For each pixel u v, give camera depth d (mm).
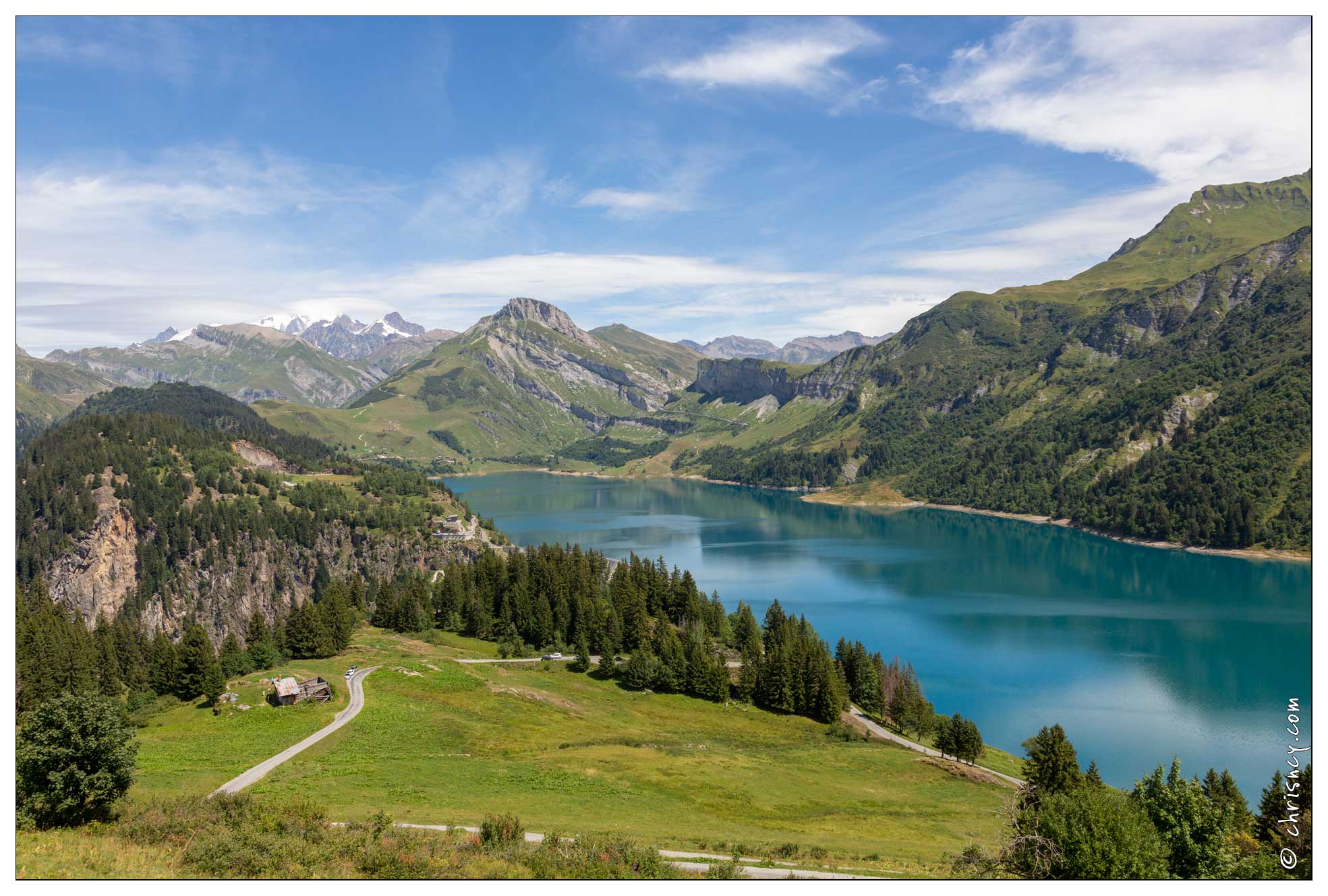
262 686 120312
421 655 153750
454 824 63844
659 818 75250
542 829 64688
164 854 46219
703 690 146625
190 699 120875
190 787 74000
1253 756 128500
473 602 192875
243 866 44719
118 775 52844
